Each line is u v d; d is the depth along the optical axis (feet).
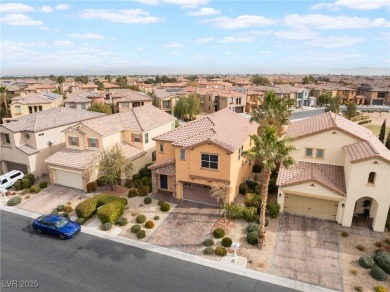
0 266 69.62
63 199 105.09
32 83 464.65
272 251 74.02
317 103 372.17
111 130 123.85
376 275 63.98
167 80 625.00
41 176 126.82
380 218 81.51
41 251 75.31
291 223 87.10
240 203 98.07
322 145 96.73
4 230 85.81
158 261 70.74
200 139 95.86
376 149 81.56
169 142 105.19
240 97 303.48
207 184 96.37
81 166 109.50
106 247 76.74
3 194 108.99
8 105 255.91
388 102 369.91
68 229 81.30
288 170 96.53
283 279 64.39
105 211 86.28
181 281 63.82
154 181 106.52
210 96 307.58
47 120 135.23
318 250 74.28
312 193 87.61
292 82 585.63
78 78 560.20
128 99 268.00
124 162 109.40
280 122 132.98
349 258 71.20
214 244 77.00
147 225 84.99
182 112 275.80
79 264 70.13
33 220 91.15
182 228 84.89
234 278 64.69
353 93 383.65
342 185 87.30
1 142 126.31
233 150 90.33
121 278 65.05
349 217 84.12
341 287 62.03
